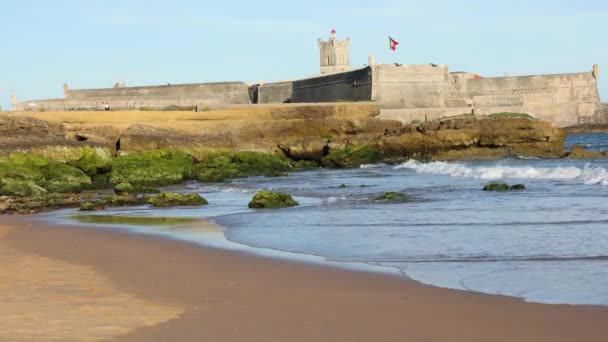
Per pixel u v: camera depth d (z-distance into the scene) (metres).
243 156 56.69
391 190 34.75
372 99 99.06
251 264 15.20
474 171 44.12
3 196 34.97
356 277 13.50
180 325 10.02
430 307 10.94
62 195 35.78
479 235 18.69
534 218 21.81
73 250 17.66
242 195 36.09
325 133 70.00
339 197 31.80
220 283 13.17
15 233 21.72
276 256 16.22
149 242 18.94
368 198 30.70
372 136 66.94
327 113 72.38
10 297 11.94
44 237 20.50
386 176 47.16
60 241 19.50
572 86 132.12
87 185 44.25
